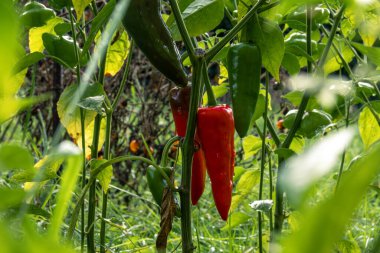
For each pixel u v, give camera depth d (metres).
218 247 2.91
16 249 0.41
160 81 3.98
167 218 1.37
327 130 2.12
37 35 1.89
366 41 2.04
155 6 1.31
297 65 1.93
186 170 1.40
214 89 2.09
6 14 0.37
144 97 4.23
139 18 1.29
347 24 2.13
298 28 1.98
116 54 1.95
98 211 3.06
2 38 0.36
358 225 3.14
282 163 1.82
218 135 1.43
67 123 1.66
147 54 1.33
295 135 1.93
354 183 0.38
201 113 1.44
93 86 1.59
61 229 2.55
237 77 1.48
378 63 1.85
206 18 1.52
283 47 1.54
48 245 0.41
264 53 1.55
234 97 1.48
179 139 1.45
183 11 1.60
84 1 1.48
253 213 3.28
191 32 1.53
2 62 0.37
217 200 1.46
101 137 1.90
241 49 1.49
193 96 1.38
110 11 1.35
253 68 1.49
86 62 1.73
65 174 0.68
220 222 3.48
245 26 1.56
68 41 1.71
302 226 0.39
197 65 1.37
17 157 0.55
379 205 3.98
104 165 1.33
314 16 1.94
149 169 1.44
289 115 1.94
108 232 2.95
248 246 2.76
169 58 1.33
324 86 0.86
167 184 1.40
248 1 1.60
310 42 1.83
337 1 1.95
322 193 3.44
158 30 1.31
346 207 0.38
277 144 1.90
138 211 3.89
